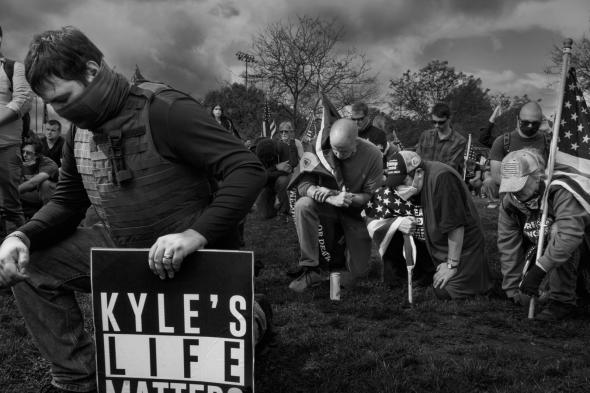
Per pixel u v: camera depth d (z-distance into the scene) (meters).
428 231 4.25
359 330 3.46
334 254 4.59
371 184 4.51
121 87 1.99
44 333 2.31
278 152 8.59
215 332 1.95
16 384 2.64
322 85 26.67
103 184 2.08
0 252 2.12
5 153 4.98
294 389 2.60
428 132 7.14
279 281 4.81
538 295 3.63
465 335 3.40
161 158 2.01
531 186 3.65
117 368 2.02
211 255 1.93
